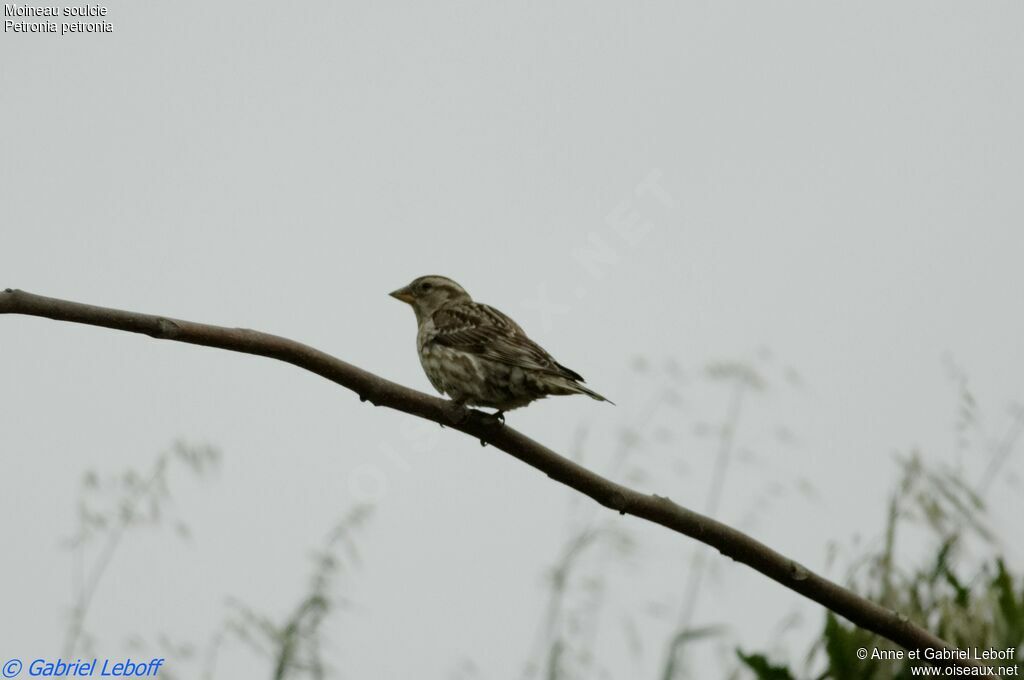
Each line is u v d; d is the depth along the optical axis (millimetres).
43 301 9492
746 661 11680
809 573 10711
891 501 12000
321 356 10648
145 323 9820
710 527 10734
